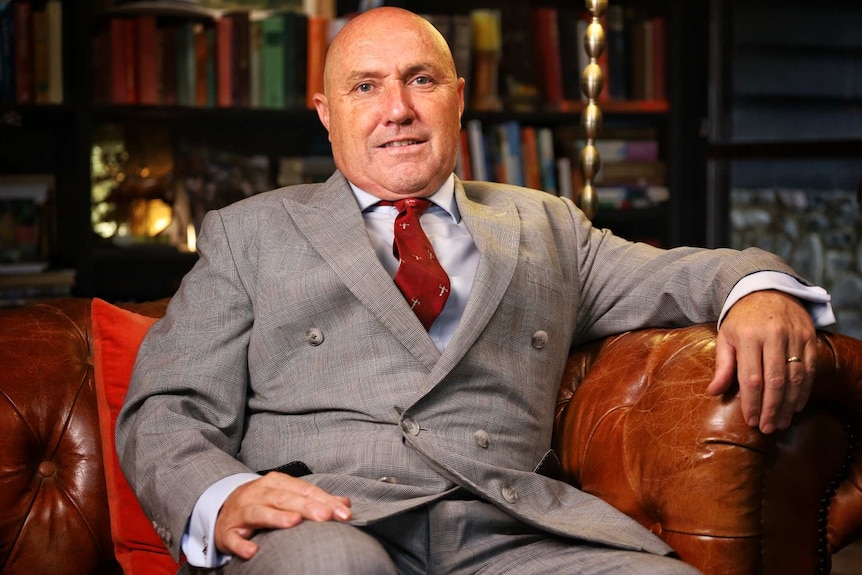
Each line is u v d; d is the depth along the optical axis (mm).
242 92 3260
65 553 1638
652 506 1483
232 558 1355
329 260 1600
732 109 3789
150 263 3490
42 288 3100
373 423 1548
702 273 1641
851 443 1471
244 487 1372
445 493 1475
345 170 1714
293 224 1663
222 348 1601
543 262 1718
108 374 1672
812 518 1445
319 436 1554
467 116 3445
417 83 1690
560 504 1536
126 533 1613
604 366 1677
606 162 3615
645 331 1701
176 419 1514
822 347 1436
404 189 1683
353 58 1679
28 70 3086
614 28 3613
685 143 3703
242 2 3379
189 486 1407
